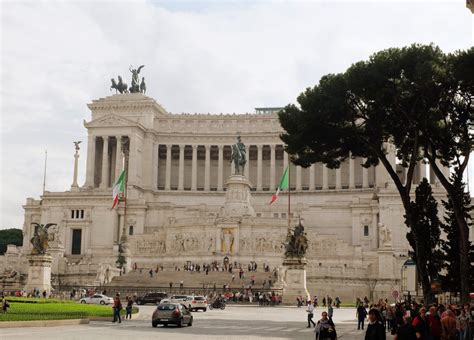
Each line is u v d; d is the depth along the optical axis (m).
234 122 157.88
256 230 115.06
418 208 52.50
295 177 152.50
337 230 130.38
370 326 23.22
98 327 44.03
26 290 79.25
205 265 108.75
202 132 157.25
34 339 33.38
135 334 38.22
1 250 176.62
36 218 137.75
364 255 110.56
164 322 44.66
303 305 74.75
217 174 163.00
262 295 77.25
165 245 119.56
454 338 27.88
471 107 49.31
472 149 51.06
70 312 50.75
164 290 87.50
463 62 45.31
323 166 149.25
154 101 156.88
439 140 51.84
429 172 142.25
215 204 152.50
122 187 120.38
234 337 37.25
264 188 160.88
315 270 96.75
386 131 54.03
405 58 49.25
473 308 33.75
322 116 52.62
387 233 98.50
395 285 95.81
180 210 134.75
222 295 76.44
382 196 123.12
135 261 118.56
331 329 28.56
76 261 121.06
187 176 163.88
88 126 152.38
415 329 23.27
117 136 150.62
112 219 133.88
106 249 127.06
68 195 135.88
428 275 51.66
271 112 173.50
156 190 155.62
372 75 49.50
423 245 51.66
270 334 40.00
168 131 158.50
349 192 145.00
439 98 49.12
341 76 52.38
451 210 51.91
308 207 133.00
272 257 112.19
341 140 55.12
